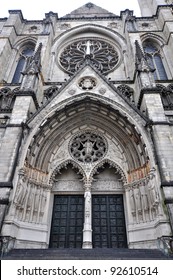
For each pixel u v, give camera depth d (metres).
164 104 21.61
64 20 34.31
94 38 32.06
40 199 16.95
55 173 18.62
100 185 18.81
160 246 13.20
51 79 26.53
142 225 15.41
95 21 33.84
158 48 29.89
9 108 21.20
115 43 31.19
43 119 18.22
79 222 17.28
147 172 16.53
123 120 19.02
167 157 15.35
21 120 17.75
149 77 20.70
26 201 15.84
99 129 21.00
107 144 20.09
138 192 16.73
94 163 19.06
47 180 18.08
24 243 14.60
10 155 15.83
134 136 18.42
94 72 21.61
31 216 15.88
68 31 32.09
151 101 18.50
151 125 17.00
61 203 18.38
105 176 19.34
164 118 17.39
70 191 18.58
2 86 23.95
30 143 17.09
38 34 30.59
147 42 30.83
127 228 16.42
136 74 22.59
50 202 18.08
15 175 15.37
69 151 19.86
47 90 23.88
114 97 19.53
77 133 20.98
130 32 28.33
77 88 20.56
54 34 32.09
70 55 30.08
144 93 19.06
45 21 31.69
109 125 20.48
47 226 16.62
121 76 26.80
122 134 19.72
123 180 18.03
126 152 18.97
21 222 15.04
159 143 16.03
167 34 28.94
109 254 12.77
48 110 18.75
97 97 19.64
